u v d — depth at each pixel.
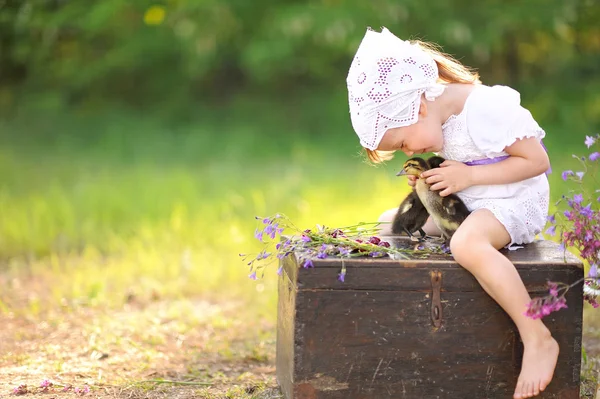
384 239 4.98
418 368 4.45
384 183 12.00
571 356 4.49
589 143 4.75
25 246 9.19
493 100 4.74
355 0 18.05
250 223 9.77
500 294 4.32
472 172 4.73
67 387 5.18
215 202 10.98
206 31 18.98
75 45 20.80
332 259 4.37
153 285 7.73
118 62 20.17
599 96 19.23
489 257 4.35
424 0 18.14
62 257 8.85
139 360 5.82
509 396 4.50
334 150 16.36
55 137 17.58
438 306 4.41
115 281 7.84
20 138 17.39
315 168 14.04
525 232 4.76
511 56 20.25
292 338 4.41
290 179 12.56
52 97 19.77
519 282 4.32
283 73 20.88
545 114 18.92
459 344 4.45
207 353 6.02
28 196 11.47
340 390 4.42
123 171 13.75
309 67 20.22
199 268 8.14
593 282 4.63
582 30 19.50
